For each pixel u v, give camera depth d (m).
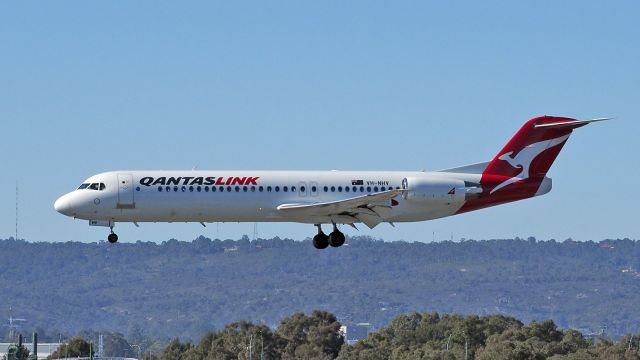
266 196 157.62
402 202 163.25
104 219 155.62
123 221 157.38
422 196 162.38
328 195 160.38
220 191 156.25
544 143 169.38
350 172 163.38
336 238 166.38
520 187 167.88
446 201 163.62
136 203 154.25
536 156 169.12
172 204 154.88
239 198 156.62
